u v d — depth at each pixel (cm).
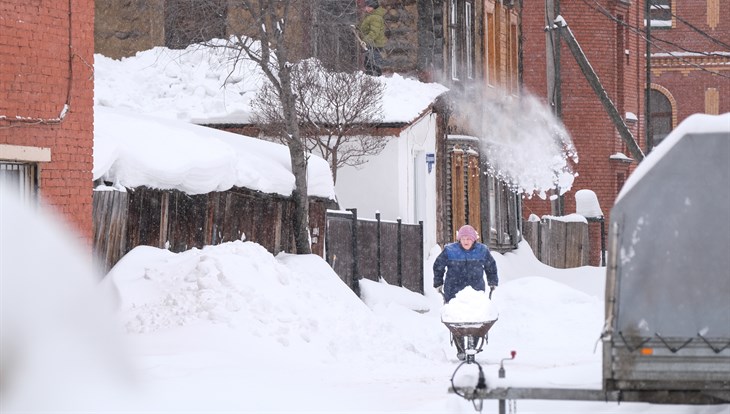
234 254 5000
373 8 9744
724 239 2433
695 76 18138
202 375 3606
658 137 18238
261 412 3009
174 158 5841
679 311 2436
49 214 4900
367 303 6800
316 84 8075
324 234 7094
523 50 13488
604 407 2808
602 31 13712
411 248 7925
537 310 6600
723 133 2445
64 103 4981
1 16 4659
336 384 3691
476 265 4944
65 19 4981
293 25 8231
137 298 4788
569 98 13638
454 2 10188
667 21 18125
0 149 4603
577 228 12219
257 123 8162
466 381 2505
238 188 6275
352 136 8425
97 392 3138
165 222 5816
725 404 2520
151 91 8831
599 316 6506
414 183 9262
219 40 8644
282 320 4625
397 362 4591
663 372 2436
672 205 2442
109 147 5494
